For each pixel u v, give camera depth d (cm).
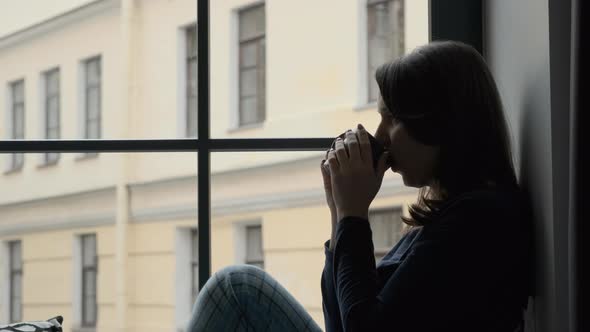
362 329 75
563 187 74
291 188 1681
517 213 78
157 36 1945
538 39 78
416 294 75
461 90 82
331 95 1664
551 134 74
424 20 1545
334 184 85
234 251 1723
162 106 1945
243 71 1759
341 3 1650
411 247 83
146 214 1911
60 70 2017
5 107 2041
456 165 82
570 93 71
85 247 1989
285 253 1686
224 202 1742
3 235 2067
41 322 92
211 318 88
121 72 1955
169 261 1892
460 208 77
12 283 2042
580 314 63
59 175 2012
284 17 1706
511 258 77
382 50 1606
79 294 1986
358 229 83
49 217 2017
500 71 93
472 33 100
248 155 1722
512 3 87
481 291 75
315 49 1670
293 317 90
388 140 87
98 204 1955
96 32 1986
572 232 64
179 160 1875
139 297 1922
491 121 83
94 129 1997
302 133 1697
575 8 63
